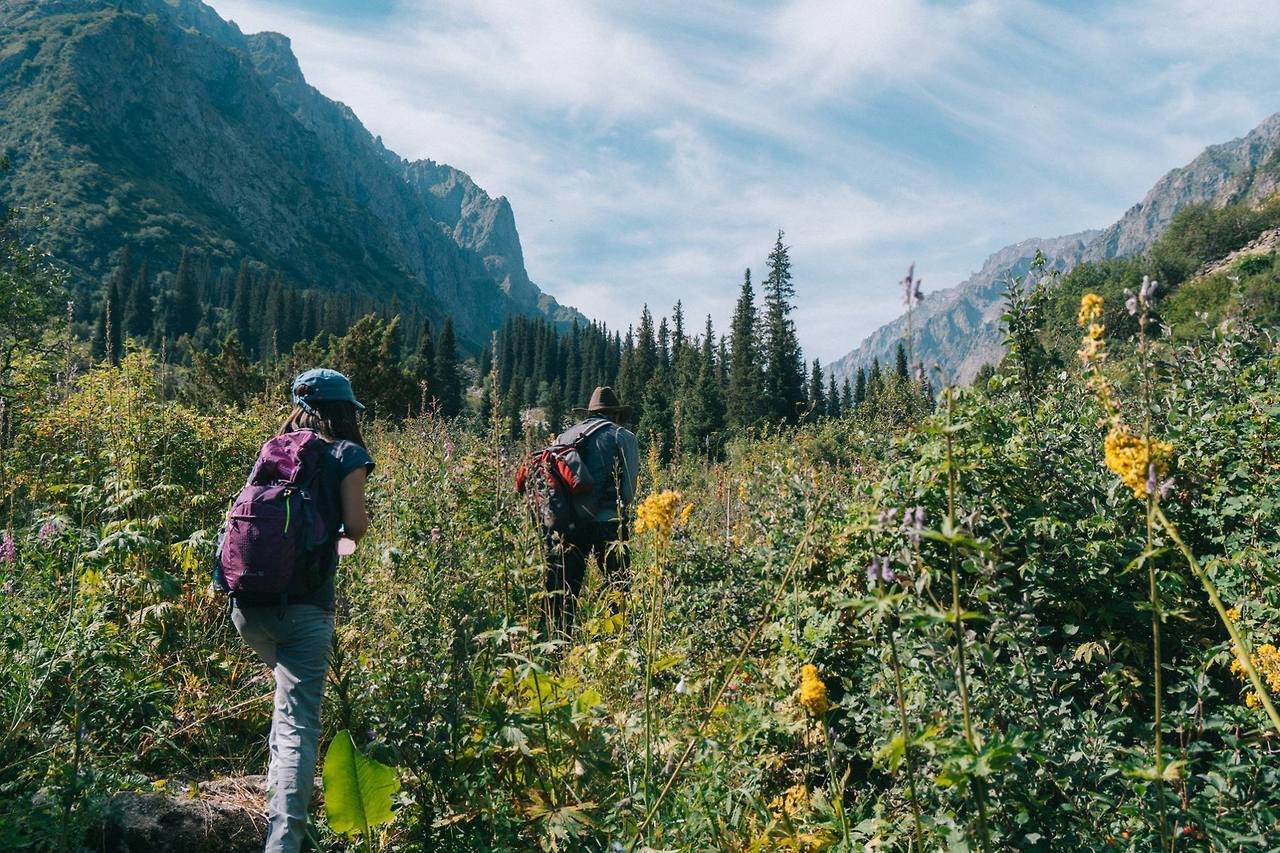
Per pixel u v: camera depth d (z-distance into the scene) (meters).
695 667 4.18
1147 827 2.54
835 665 3.77
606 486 6.07
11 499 6.37
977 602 3.26
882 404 5.77
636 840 2.85
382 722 3.33
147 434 6.39
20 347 9.94
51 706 3.72
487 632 3.32
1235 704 3.40
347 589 4.24
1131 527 3.80
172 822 3.25
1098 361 2.18
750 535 5.05
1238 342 4.32
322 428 3.52
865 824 2.73
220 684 4.53
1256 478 3.81
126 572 4.77
